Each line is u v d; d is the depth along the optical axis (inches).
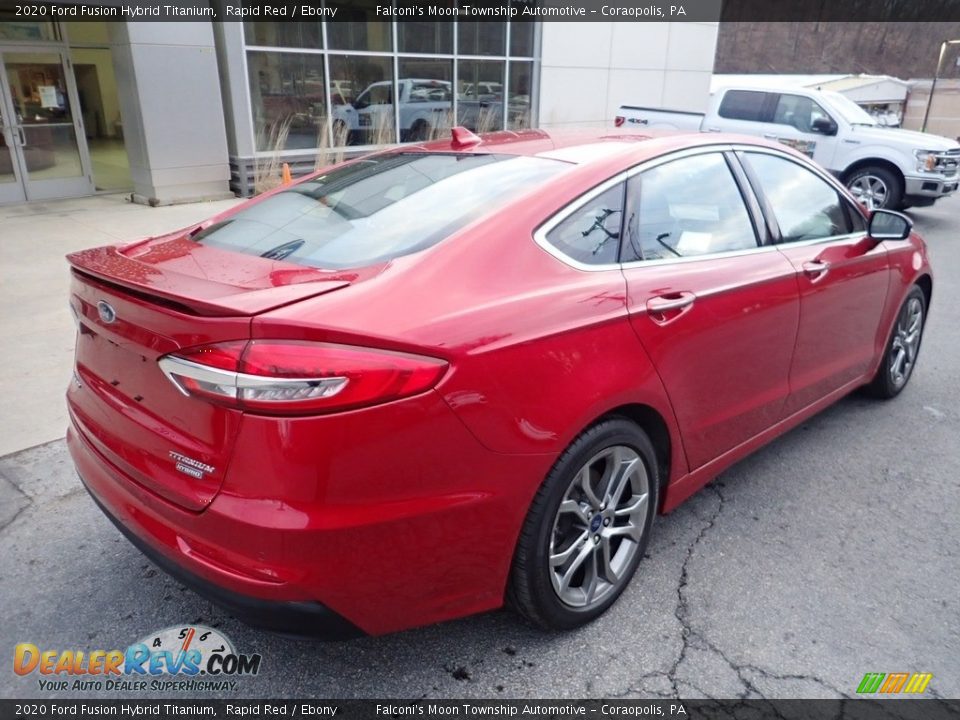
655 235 105.5
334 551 73.1
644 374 96.0
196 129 403.2
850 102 448.8
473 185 101.5
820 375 139.8
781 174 133.3
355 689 90.4
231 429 72.4
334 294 76.9
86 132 474.0
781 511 128.7
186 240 106.0
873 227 144.0
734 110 450.3
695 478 114.9
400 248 88.3
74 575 110.1
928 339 222.1
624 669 93.2
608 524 99.4
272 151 440.8
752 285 114.3
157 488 80.4
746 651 96.0
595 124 607.5
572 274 92.4
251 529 71.8
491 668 93.4
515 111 564.1
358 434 71.7
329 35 449.1
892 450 151.4
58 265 276.8
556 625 96.0
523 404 82.3
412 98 503.2
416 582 80.1
